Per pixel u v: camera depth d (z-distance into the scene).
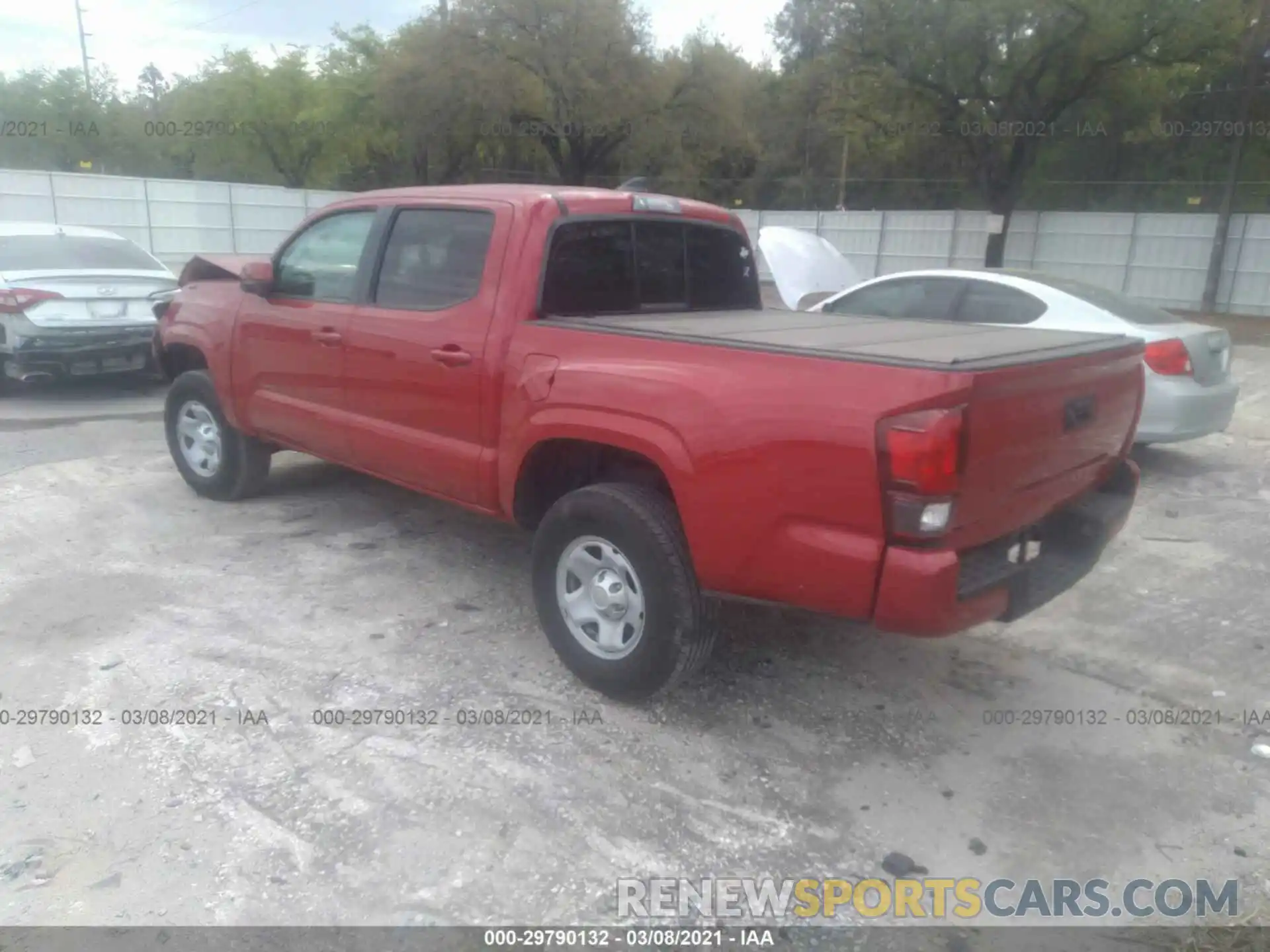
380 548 5.52
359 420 4.86
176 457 6.40
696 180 33.34
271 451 6.12
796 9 24.17
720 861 3.02
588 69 27.00
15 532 5.67
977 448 2.97
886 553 3.00
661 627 3.58
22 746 3.49
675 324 4.14
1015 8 20.92
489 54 27.22
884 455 2.92
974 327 4.37
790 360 3.16
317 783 3.32
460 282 4.35
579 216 4.29
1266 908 2.87
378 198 4.85
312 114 36.59
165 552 5.40
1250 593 5.18
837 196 37.62
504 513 4.28
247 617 4.59
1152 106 24.27
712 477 3.31
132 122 42.47
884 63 23.30
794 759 3.56
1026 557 3.54
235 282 5.86
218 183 27.42
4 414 8.96
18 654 4.18
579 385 3.73
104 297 9.13
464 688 3.97
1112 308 7.22
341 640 4.38
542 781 3.37
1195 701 4.07
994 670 4.30
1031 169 29.83
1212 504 6.76
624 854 3.03
